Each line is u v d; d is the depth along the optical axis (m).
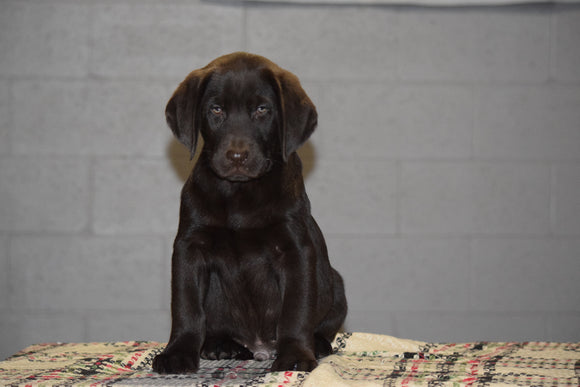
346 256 4.77
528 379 2.31
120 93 4.77
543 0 4.77
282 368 2.52
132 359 2.84
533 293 4.81
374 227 4.78
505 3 4.76
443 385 2.17
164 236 4.78
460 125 4.78
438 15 4.78
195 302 2.74
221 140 2.70
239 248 2.81
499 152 4.79
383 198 4.77
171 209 4.78
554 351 3.00
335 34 4.77
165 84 4.78
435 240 4.78
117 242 4.77
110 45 4.77
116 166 4.77
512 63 4.80
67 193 4.77
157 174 4.78
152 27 4.77
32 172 4.76
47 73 4.77
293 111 2.73
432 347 3.19
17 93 4.75
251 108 2.73
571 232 4.79
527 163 4.80
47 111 4.76
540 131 4.80
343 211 4.77
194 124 2.72
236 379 2.42
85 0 4.75
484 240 4.79
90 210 4.77
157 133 4.77
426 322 4.79
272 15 4.77
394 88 4.77
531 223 4.80
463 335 4.79
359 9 4.76
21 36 4.75
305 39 4.77
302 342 2.64
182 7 4.77
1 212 4.75
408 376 2.39
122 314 4.79
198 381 2.35
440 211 4.78
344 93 4.77
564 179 4.79
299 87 2.81
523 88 4.80
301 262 2.74
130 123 4.77
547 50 4.80
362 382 2.17
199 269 2.81
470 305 4.79
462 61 4.79
